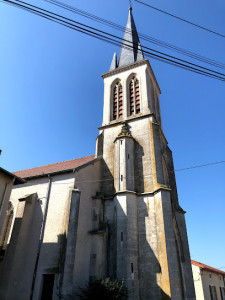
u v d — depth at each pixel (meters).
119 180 23.48
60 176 22.44
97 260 19.48
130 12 44.03
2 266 18.81
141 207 22.12
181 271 21.27
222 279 43.81
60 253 18.09
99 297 16.30
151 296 18.08
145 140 26.09
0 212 15.89
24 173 29.44
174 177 28.67
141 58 33.94
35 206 21.97
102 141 28.41
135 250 19.88
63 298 15.97
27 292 17.91
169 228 19.75
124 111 29.94
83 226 20.55
